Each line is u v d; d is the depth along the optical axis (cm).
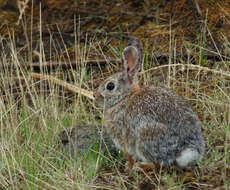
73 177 880
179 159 839
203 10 1385
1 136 980
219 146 938
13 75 1308
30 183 868
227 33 1302
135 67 941
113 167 934
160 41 1352
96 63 1309
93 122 1081
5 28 1520
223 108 1050
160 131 846
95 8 1536
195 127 854
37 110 1051
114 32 1427
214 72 1140
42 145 977
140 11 1496
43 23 1513
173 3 1446
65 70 1329
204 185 825
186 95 1119
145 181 866
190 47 1292
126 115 899
